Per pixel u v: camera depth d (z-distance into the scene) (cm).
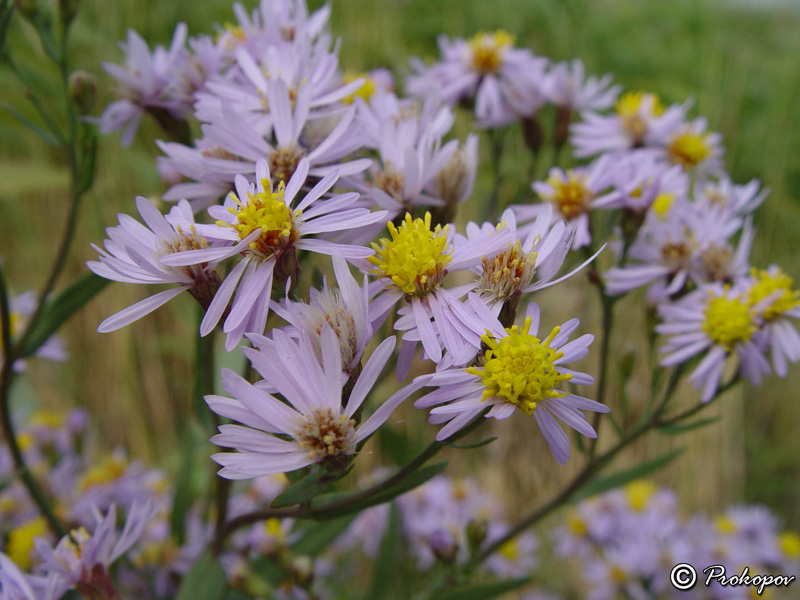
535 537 28
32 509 17
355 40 25
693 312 14
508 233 10
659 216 15
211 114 11
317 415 9
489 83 18
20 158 26
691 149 17
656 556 23
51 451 20
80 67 22
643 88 31
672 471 34
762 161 33
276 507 9
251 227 10
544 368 9
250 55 13
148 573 16
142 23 22
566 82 17
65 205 31
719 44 33
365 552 23
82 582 11
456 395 9
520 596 26
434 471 11
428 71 19
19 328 17
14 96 17
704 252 14
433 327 10
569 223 14
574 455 33
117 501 18
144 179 22
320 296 10
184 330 30
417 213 12
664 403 14
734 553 24
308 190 11
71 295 13
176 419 31
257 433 9
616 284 14
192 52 15
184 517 16
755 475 36
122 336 31
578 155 18
